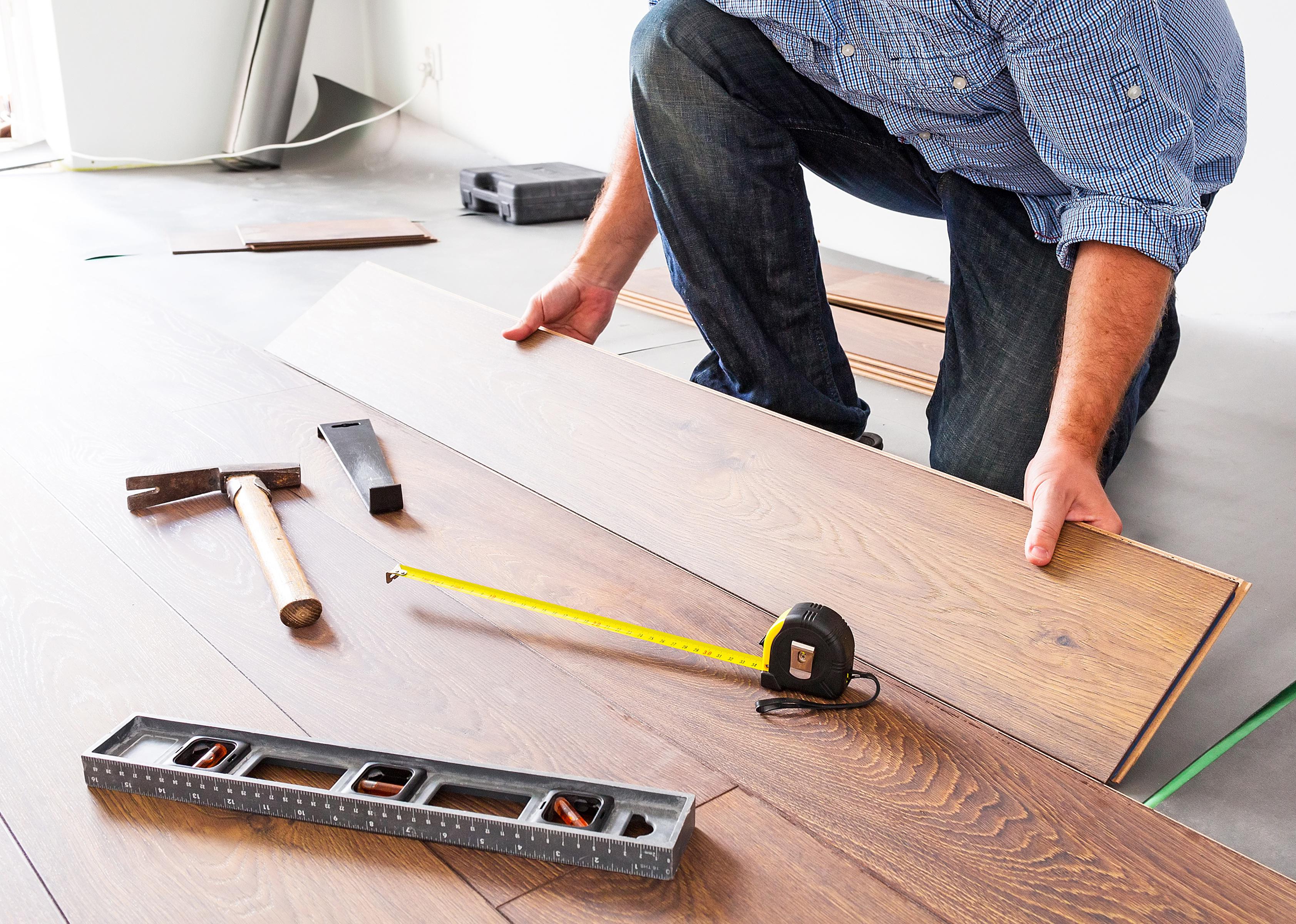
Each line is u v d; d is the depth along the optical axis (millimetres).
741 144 1624
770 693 1085
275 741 941
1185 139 1229
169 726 960
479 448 1662
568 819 855
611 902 805
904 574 1198
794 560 1273
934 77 1384
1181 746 1094
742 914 794
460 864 842
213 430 1757
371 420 1784
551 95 4961
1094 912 806
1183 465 1926
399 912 792
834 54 1489
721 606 1245
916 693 1093
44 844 859
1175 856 868
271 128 5402
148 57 5270
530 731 1011
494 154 5457
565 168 4508
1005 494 1497
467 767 905
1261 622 1374
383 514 1460
